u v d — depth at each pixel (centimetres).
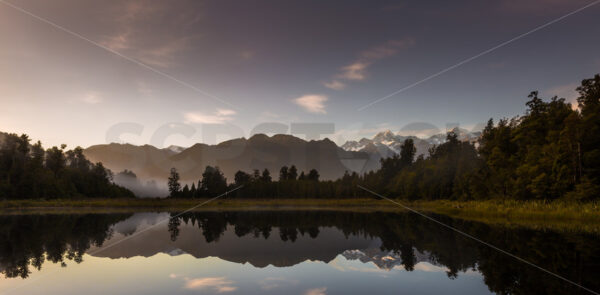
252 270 1664
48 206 8269
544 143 7081
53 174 11731
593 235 2812
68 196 11031
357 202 10250
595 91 6550
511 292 1307
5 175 10412
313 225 3769
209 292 1319
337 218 4744
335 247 2306
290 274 1599
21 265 1742
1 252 2092
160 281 1463
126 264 1772
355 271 1644
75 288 1362
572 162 5656
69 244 2397
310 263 1823
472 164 9681
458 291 1334
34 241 2536
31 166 10881
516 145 8362
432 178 10644
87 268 1683
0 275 1538
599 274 1546
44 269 1664
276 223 4022
